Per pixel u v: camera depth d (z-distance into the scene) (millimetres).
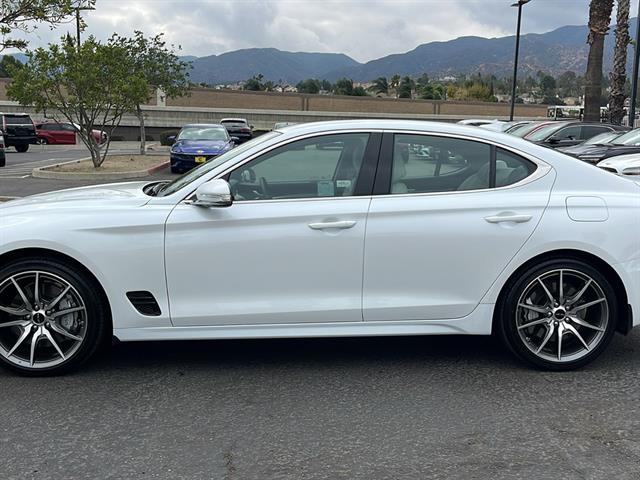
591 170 4285
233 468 3098
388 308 4102
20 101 16812
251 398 3871
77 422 3551
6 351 4078
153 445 3309
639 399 3889
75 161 20734
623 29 22328
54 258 3984
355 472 3066
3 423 3529
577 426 3545
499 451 3271
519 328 4207
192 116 49125
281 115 52625
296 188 4109
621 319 4285
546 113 57531
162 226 3961
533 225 4082
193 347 4746
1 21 10453
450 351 4699
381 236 4020
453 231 4051
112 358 4512
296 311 4055
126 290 3986
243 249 3982
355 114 54062
